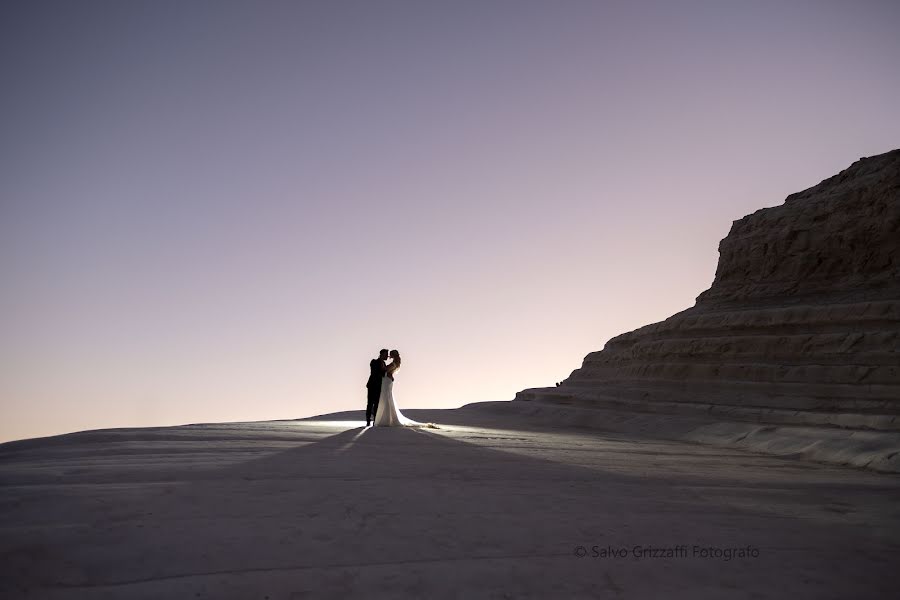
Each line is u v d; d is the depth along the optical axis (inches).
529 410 1352.1
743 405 836.6
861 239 944.9
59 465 375.2
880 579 223.3
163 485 319.3
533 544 243.3
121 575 194.9
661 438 843.4
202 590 185.8
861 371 728.3
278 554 217.9
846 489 417.1
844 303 849.5
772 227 1104.2
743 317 938.1
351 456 476.7
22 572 193.6
